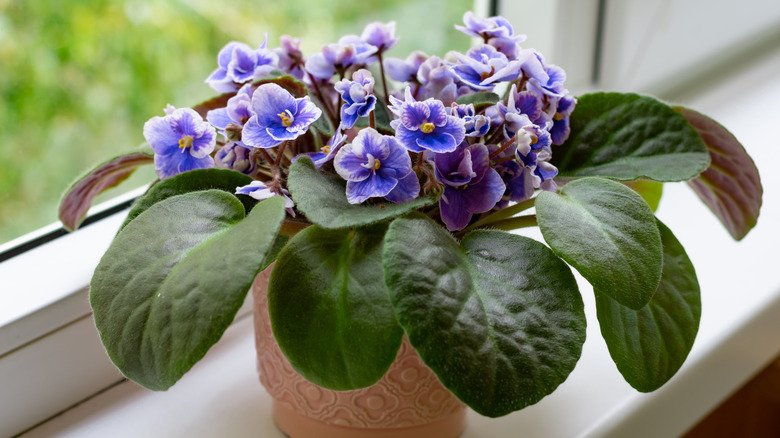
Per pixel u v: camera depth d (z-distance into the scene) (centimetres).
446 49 94
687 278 57
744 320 74
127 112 80
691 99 101
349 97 54
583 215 52
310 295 51
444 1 93
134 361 49
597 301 53
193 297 48
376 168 51
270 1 85
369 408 58
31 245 71
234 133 55
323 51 59
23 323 63
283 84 58
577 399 68
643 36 91
